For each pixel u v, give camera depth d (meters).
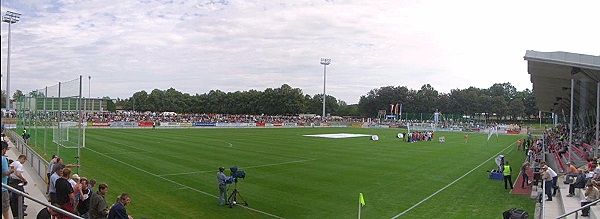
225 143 49.19
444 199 20.66
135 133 63.62
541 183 21.09
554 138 54.09
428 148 48.34
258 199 19.69
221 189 18.28
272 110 142.62
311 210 17.92
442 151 45.19
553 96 50.81
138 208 17.47
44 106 30.89
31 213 14.45
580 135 43.25
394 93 152.12
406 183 24.72
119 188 21.45
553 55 22.55
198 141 51.16
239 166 30.20
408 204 19.41
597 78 28.39
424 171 29.69
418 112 149.75
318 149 43.97
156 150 39.34
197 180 24.05
